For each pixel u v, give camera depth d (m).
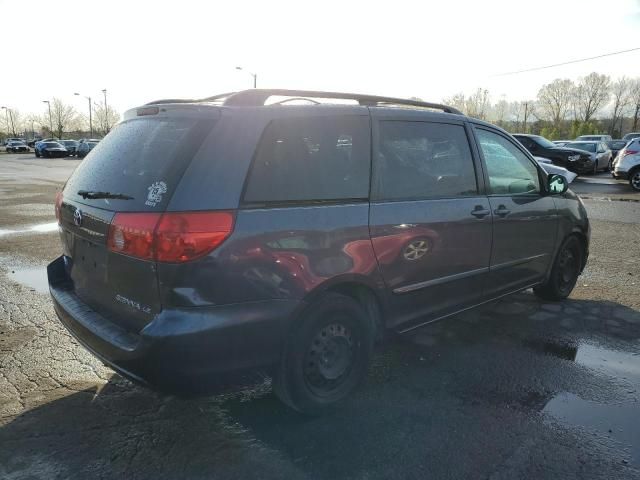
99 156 3.08
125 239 2.52
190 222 2.38
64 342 3.93
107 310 2.83
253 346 2.59
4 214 10.41
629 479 2.46
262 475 2.45
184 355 2.40
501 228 4.00
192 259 2.38
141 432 2.79
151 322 2.43
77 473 2.45
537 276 4.62
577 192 15.31
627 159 15.43
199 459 2.57
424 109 3.83
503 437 2.79
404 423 2.91
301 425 2.88
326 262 2.80
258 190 2.60
